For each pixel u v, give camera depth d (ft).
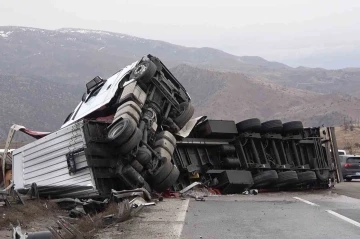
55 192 46.55
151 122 50.42
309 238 28.81
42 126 437.17
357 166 102.47
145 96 50.98
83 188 44.47
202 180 60.08
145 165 47.80
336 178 73.41
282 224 33.42
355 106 521.24
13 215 36.60
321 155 71.20
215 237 28.76
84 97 58.90
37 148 48.85
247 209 40.78
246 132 63.10
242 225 32.89
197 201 46.39
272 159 65.92
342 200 49.29
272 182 62.23
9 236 30.96
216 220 34.68
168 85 56.18
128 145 44.96
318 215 37.58
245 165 62.49
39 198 45.03
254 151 63.62
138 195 42.50
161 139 50.96
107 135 44.93
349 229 31.71
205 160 61.82
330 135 73.56
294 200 48.83
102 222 32.86
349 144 234.79
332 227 32.40
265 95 629.10
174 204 42.91
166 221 33.65
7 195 41.70
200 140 61.26
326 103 554.05
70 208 43.60
